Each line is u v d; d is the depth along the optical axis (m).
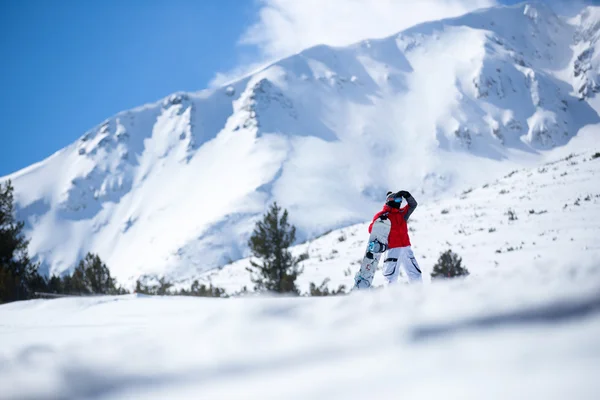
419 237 25.02
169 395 0.62
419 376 0.59
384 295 1.17
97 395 0.63
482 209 28.64
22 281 13.78
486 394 0.50
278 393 0.60
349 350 0.72
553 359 0.56
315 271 22.14
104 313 4.93
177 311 4.58
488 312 0.75
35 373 0.68
